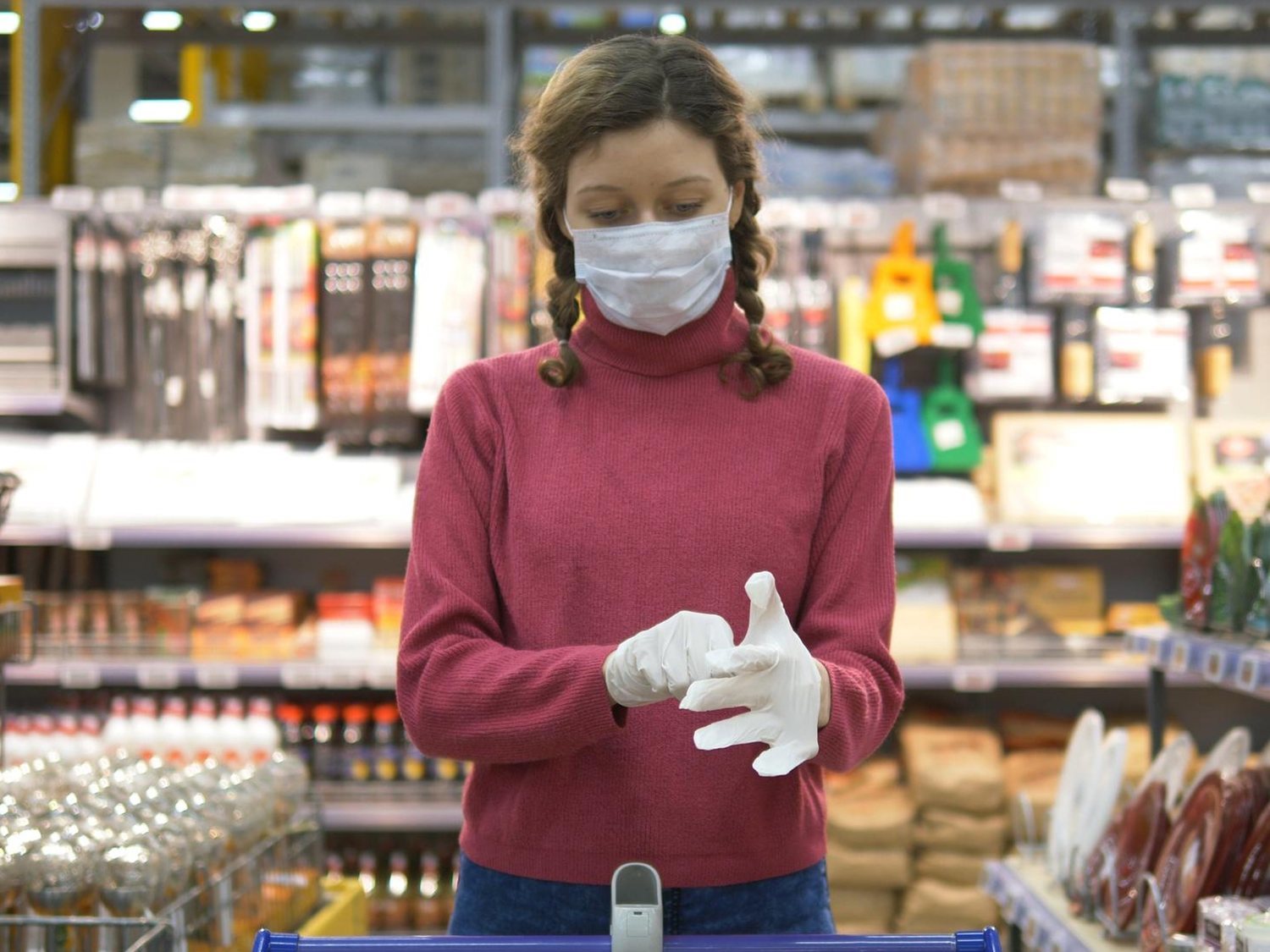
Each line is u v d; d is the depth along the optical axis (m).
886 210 4.28
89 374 4.14
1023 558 4.44
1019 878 2.47
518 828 1.39
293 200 4.15
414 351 4.09
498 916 1.40
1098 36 5.21
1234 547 2.19
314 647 4.06
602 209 1.37
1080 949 2.04
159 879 1.78
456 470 1.45
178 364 4.19
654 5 4.45
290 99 5.73
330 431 4.26
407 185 5.11
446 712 1.29
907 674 3.95
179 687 4.43
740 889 1.37
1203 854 1.93
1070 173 4.39
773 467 1.41
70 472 4.05
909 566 4.13
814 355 1.51
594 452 1.42
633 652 1.16
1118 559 4.45
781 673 1.12
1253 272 4.19
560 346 1.48
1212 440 4.25
